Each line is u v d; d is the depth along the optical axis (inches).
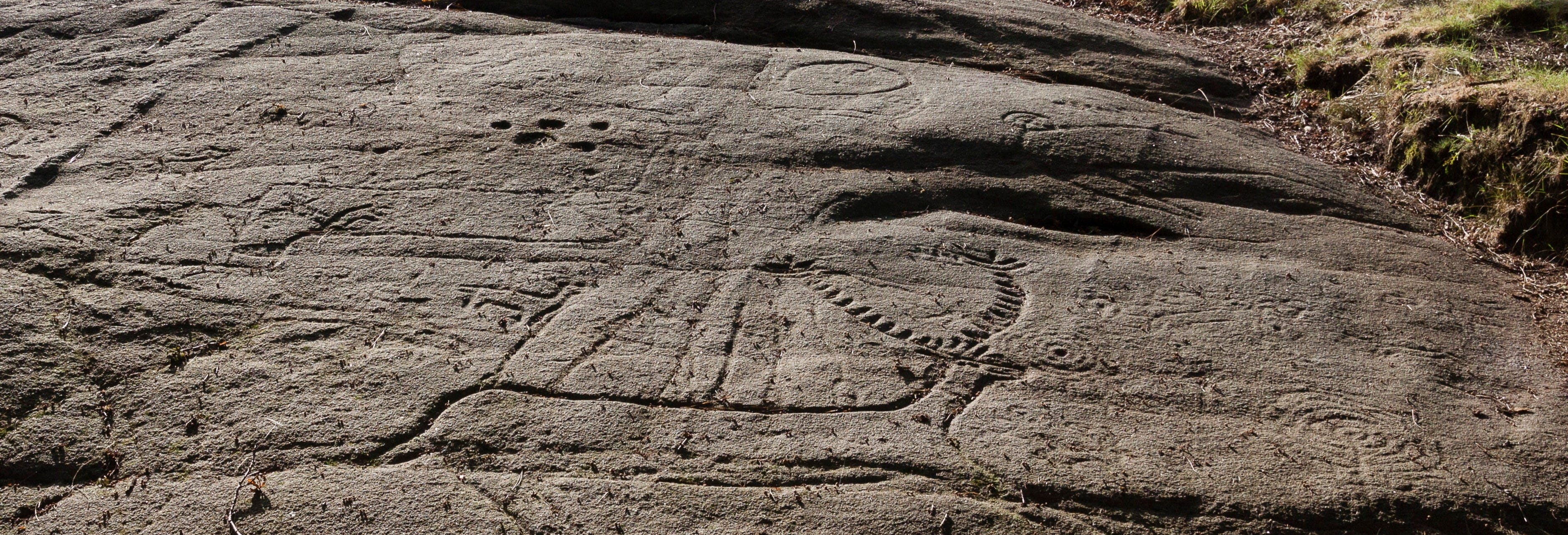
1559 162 170.1
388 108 184.9
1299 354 136.2
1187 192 180.5
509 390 119.1
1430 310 150.3
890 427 117.6
